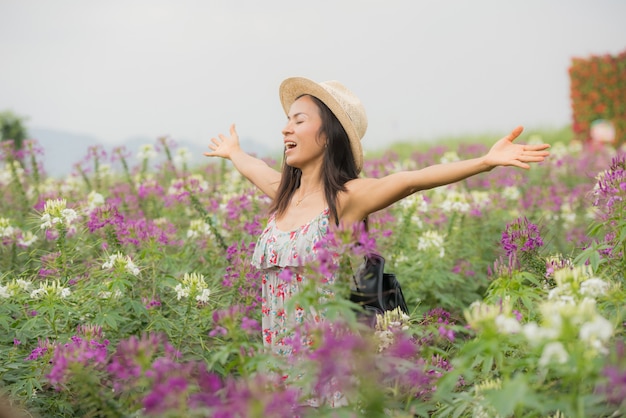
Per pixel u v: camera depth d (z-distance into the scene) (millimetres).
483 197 8000
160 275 5156
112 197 7984
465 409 3297
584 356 2520
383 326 3510
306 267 3068
